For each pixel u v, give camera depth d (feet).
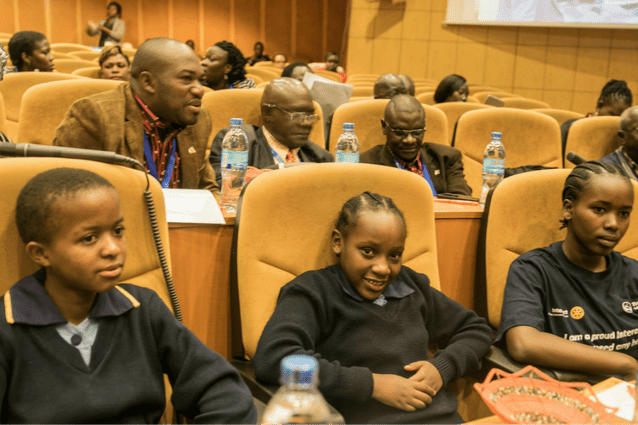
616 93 13.41
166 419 3.80
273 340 3.85
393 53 31.86
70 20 39.06
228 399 3.34
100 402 3.11
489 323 5.46
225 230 4.83
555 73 28.91
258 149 7.74
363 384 3.77
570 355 4.38
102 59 12.70
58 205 3.01
